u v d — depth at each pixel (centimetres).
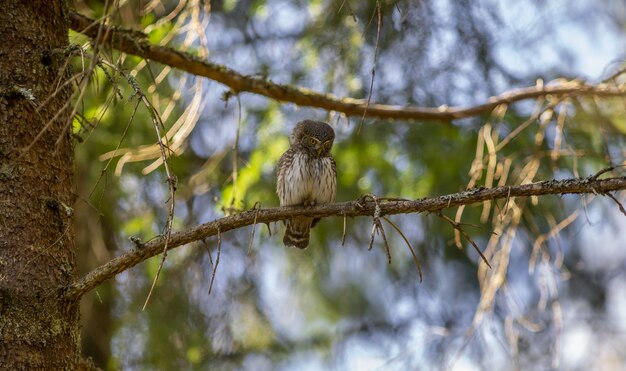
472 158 1330
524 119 1332
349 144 1342
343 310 1614
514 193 747
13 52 741
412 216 1448
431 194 1332
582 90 1091
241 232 1438
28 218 714
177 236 734
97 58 652
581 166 1284
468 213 1398
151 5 984
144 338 1373
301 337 1530
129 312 1387
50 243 722
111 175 1339
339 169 1332
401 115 1156
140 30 962
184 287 1398
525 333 1097
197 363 1377
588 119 1225
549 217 1117
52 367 693
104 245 1367
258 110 1391
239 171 1271
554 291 1039
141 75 1262
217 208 1187
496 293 1048
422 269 1484
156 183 1377
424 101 1372
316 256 1466
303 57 1347
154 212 1348
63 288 711
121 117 1292
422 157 1337
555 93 1140
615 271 1509
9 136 723
